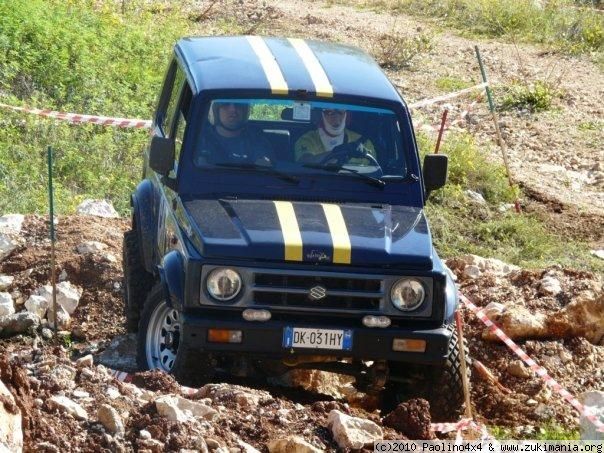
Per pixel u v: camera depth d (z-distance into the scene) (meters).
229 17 46.38
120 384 13.15
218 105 15.60
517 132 35.34
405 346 14.30
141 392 13.09
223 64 16.39
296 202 15.34
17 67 29.84
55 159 26.56
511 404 16.20
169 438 11.62
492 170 30.03
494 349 17.62
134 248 17.88
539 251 25.75
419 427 13.21
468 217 27.23
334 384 16.52
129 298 17.44
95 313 18.41
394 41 43.19
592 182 31.52
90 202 23.45
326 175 15.59
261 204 15.12
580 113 37.84
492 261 21.06
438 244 25.41
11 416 10.58
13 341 17.38
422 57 43.16
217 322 13.98
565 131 35.84
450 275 15.43
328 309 14.20
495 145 34.06
